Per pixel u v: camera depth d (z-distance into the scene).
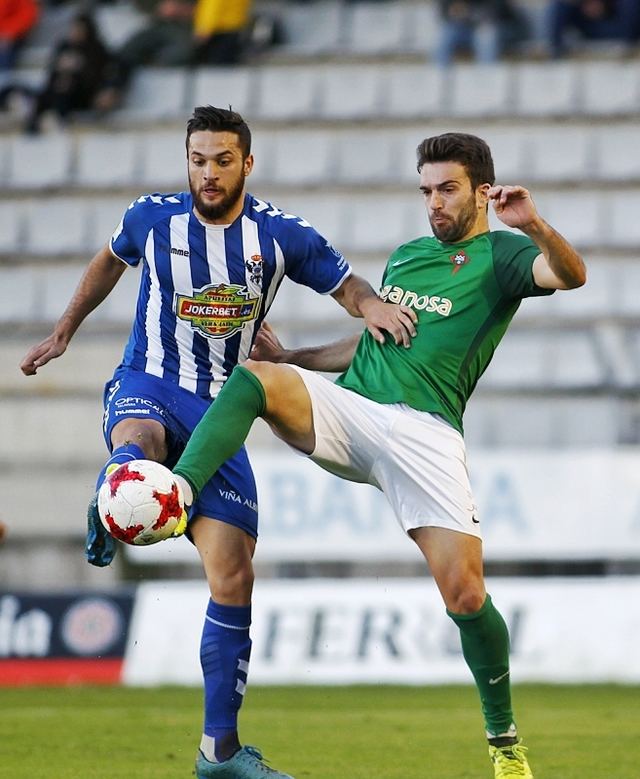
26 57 59.47
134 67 57.09
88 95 55.44
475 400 43.59
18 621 36.84
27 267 51.19
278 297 48.72
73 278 50.84
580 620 35.25
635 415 42.78
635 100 54.22
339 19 59.66
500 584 35.81
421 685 34.44
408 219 51.28
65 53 55.22
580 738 22.86
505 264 16.09
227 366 17.20
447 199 16.25
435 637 35.31
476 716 26.98
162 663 36.22
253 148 54.59
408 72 55.88
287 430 15.82
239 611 16.06
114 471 14.38
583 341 45.25
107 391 17.42
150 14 60.78
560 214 50.72
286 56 57.97
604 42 56.16
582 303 48.16
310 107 56.09
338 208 51.66
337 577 39.97
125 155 54.75
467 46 56.00
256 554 37.72
